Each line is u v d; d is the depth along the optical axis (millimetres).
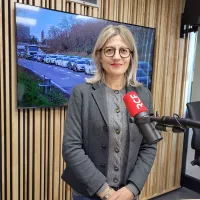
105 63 1209
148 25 2785
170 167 3322
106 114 1197
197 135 2553
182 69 3217
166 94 3088
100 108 1198
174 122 812
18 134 2102
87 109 1216
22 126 2100
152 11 2795
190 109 2652
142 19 2740
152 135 881
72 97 1258
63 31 2146
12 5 1903
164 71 3018
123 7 2566
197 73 3309
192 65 3354
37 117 2174
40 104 2125
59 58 2164
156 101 2992
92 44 2324
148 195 3123
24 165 2170
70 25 2176
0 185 2068
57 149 2334
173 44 3045
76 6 2236
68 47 2195
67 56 2203
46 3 2092
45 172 2309
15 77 1990
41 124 2219
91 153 1219
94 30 2314
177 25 3033
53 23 2086
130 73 1294
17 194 2148
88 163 1167
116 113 1219
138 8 2682
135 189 1181
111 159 1207
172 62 3084
